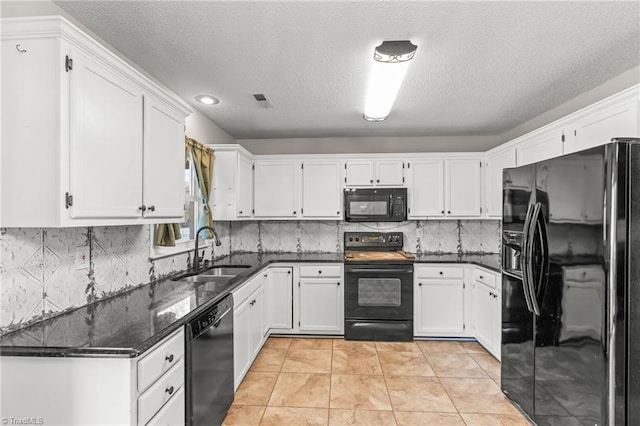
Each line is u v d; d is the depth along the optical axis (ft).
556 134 7.94
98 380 3.97
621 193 4.65
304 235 13.83
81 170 4.25
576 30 5.76
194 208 10.03
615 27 5.66
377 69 6.81
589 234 5.04
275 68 7.24
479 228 13.48
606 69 7.31
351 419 7.02
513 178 7.25
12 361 4.03
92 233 5.95
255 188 12.77
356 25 5.62
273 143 14.02
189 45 6.26
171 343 4.81
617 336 4.69
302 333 11.98
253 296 9.35
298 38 6.02
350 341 11.51
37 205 4.03
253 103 9.48
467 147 13.58
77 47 4.17
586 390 5.14
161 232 7.77
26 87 4.04
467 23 5.55
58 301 5.21
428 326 11.59
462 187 12.37
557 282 5.73
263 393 8.04
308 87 8.33
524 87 8.31
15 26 3.97
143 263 7.47
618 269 4.67
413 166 12.55
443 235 13.57
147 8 5.14
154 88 5.80
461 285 11.51
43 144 4.02
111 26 5.62
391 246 13.41
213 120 11.19
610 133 6.26
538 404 6.39
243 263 10.94
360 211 12.38
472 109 10.06
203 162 10.00
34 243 4.82
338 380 8.69
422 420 6.99
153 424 4.35
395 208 12.30
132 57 6.71
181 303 5.91
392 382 8.58
